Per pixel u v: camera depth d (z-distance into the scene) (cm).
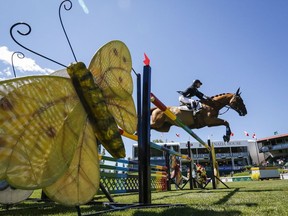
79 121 184
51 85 169
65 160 160
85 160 189
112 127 204
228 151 7044
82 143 189
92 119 202
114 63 262
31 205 412
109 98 251
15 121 140
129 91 283
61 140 162
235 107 795
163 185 1064
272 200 354
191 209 280
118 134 208
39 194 773
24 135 141
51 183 146
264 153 7319
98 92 203
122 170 718
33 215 281
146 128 345
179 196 530
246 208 272
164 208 302
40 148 147
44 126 154
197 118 757
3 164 129
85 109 197
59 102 172
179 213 251
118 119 262
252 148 7519
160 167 984
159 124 739
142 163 337
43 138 151
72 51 203
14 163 133
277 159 7075
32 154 142
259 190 623
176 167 1335
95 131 204
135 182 870
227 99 797
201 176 1275
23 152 138
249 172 4853
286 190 592
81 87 193
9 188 295
